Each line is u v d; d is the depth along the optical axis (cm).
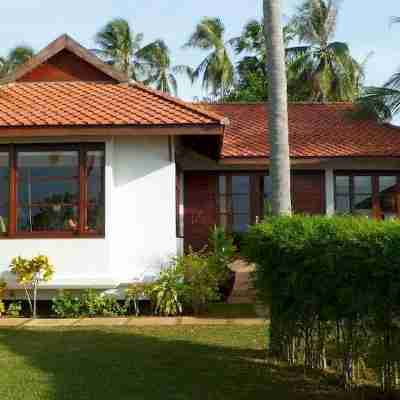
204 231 1767
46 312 1227
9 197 1208
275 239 670
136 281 1226
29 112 1228
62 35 1403
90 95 1333
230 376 709
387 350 553
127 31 5300
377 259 520
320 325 657
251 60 4203
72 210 1209
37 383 674
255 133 1852
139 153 1252
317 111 2100
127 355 808
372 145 1738
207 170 1778
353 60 3834
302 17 3875
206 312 1180
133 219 1243
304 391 650
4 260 1201
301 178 1767
